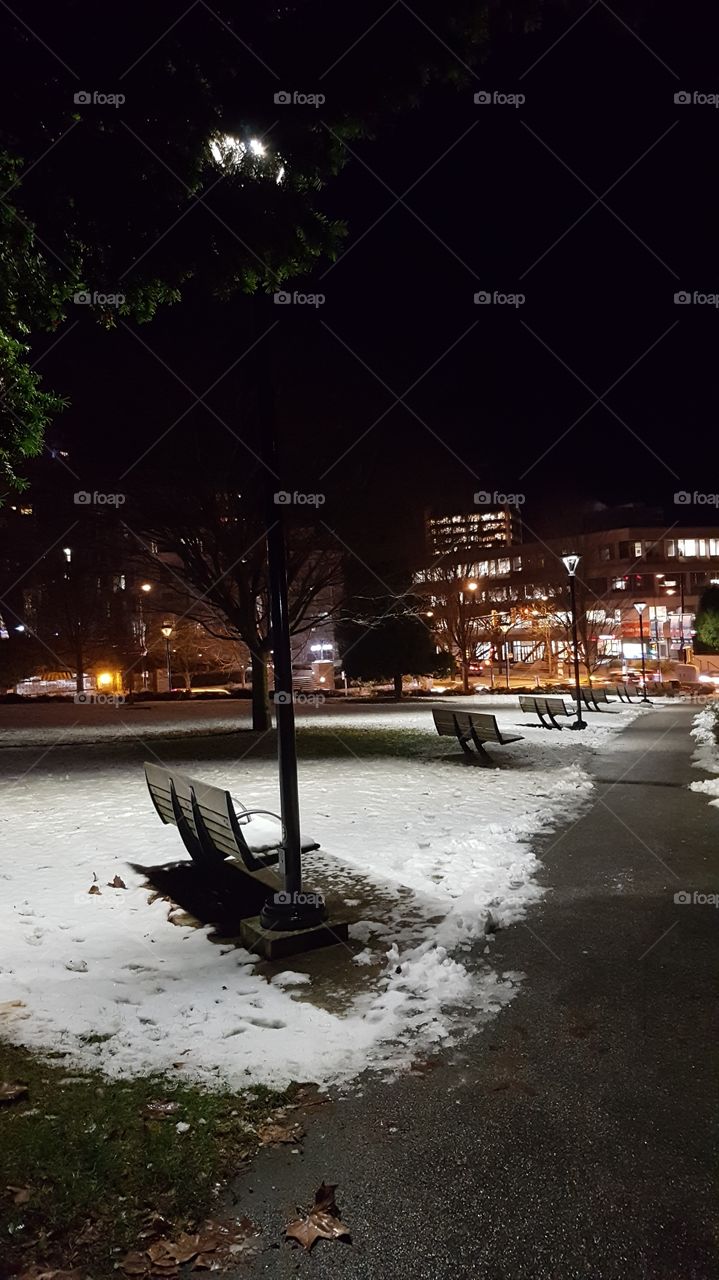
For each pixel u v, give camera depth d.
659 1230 2.62
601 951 5.05
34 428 5.47
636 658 69.19
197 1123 3.21
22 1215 2.67
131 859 7.41
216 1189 2.84
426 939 5.30
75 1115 3.24
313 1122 3.25
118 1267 2.49
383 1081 3.56
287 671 5.44
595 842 7.88
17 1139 3.06
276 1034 3.97
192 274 5.48
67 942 5.27
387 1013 4.20
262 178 5.10
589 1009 4.25
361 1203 2.77
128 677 52.91
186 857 7.47
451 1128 3.20
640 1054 3.76
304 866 7.05
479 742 14.29
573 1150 3.04
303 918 5.23
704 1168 2.93
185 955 5.07
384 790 11.01
